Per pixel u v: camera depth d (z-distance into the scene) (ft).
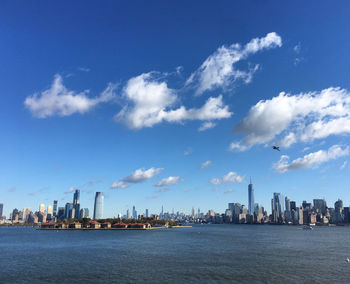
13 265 372.79
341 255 464.65
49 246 627.87
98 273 318.65
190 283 273.13
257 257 436.76
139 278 294.66
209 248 574.97
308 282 276.62
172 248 574.56
